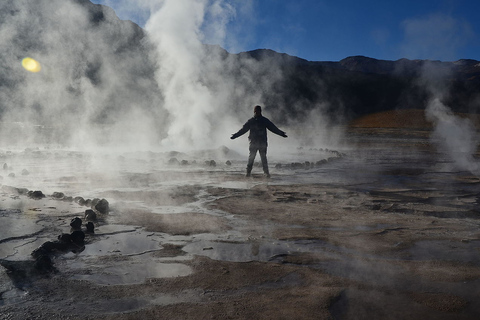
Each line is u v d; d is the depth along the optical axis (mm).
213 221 4930
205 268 3322
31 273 3145
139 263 3428
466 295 2863
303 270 3314
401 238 4285
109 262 3441
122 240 4098
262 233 4418
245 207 5832
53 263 3389
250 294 2822
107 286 2920
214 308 2590
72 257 3555
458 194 7070
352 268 3377
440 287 3000
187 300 2709
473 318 2523
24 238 4086
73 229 4418
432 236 4371
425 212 5531
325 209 5738
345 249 3898
